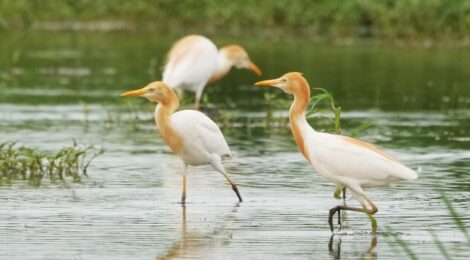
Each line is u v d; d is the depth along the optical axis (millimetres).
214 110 19469
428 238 10359
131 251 9836
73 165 14227
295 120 10820
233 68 26625
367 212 10578
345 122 18078
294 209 11688
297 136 10820
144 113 19562
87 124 18078
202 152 12164
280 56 28109
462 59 27828
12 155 14211
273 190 12719
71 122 18281
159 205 11867
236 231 10648
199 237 10383
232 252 9820
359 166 10406
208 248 9961
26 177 13531
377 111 19422
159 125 12258
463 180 13234
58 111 19531
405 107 19906
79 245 10039
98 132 17312
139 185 13023
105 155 15188
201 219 11172
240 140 16578
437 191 12594
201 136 12148
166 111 12195
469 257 9648
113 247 9977
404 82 23359
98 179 13383
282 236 10445
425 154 15117
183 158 12281
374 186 10602
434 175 13547
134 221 11055
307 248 9992
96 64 26703
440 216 11281
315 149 10609
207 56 19375
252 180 13328
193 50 19312
